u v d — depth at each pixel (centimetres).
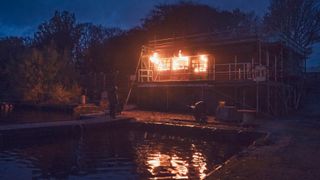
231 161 1167
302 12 4947
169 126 2369
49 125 2206
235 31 3181
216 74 3281
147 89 3566
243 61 3162
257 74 2798
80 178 1270
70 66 4491
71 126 2277
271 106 2970
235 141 2045
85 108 3528
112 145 1947
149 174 1318
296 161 1155
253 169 1047
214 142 2078
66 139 2148
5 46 5059
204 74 3344
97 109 3528
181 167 1430
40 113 3634
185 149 1839
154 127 2445
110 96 2709
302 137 1716
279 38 3041
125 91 3991
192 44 3372
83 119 2636
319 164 1112
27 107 4209
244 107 2972
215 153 1731
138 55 4800
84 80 4575
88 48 6016
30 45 6469
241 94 3025
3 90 4531
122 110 3216
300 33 4972
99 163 1502
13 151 1764
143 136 2280
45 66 4262
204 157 1633
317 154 1276
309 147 1430
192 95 3228
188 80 3198
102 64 5203
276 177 957
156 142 2056
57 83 4244
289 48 3312
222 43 3111
